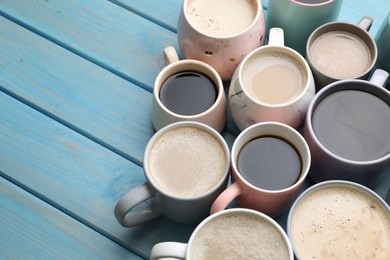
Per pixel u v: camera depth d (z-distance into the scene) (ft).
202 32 3.02
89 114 3.20
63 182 3.07
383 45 3.05
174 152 2.91
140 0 3.44
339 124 2.92
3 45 3.36
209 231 2.73
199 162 2.89
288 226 2.73
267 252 2.69
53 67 3.31
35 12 3.43
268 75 3.04
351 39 3.13
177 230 2.98
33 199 3.05
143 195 2.81
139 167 3.10
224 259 2.68
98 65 3.32
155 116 3.03
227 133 3.15
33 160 3.12
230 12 3.15
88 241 2.97
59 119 3.20
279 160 2.89
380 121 2.92
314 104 2.94
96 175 3.08
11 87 3.27
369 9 3.34
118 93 3.24
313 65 3.02
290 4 3.06
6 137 3.17
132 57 3.32
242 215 2.75
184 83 3.07
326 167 2.87
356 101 2.96
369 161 2.79
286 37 3.20
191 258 2.69
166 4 3.43
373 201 2.81
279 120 2.94
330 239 2.75
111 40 3.36
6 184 3.08
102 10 3.42
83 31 3.38
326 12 3.08
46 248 2.96
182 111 3.01
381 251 2.73
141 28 3.38
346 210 2.80
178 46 3.34
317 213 2.80
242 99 2.96
